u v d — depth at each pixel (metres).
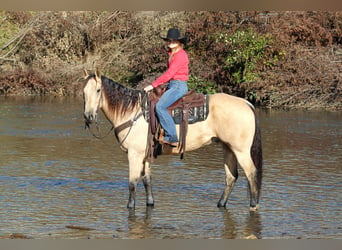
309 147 15.84
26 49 29.22
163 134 9.55
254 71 24.45
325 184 11.55
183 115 9.52
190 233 8.48
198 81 24.86
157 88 9.65
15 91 28.34
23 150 15.09
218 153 15.13
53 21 29.16
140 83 25.31
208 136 9.64
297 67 23.88
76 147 15.71
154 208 9.81
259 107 24.00
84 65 28.52
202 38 26.02
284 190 11.05
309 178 12.08
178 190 11.07
